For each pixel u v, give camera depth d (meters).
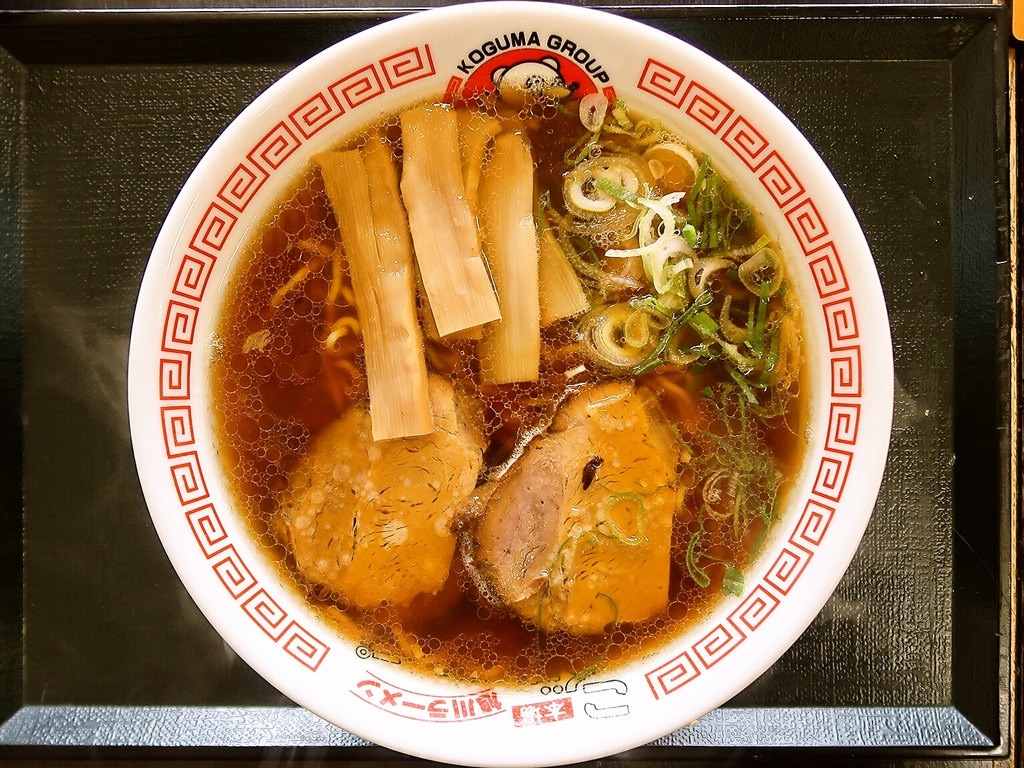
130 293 0.29
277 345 0.27
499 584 0.27
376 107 0.26
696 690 0.26
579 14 0.24
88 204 0.29
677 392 0.27
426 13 0.24
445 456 0.27
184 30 0.28
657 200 0.27
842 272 0.25
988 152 0.29
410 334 0.26
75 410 0.29
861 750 0.28
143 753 0.28
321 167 0.26
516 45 0.25
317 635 0.27
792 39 0.29
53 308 0.29
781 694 0.29
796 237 0.26
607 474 0.27
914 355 0.29
